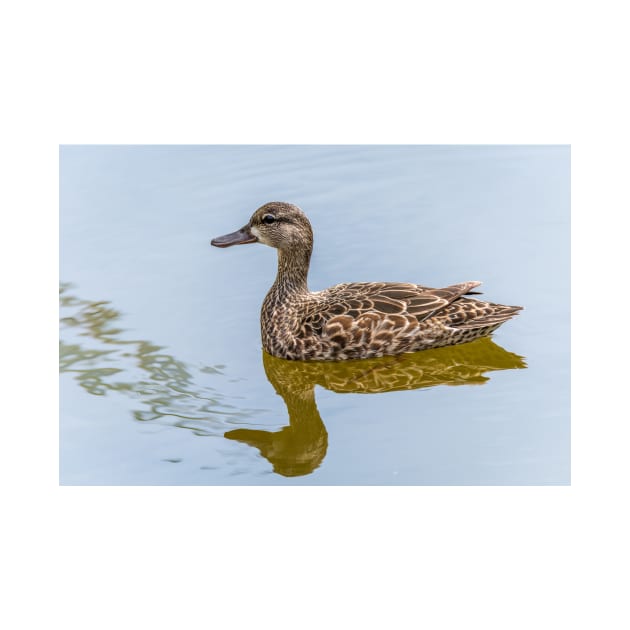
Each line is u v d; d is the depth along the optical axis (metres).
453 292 16.55
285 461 14.14
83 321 17.61
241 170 22.17
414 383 16.25
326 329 16.17
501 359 16.55
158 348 16.97
